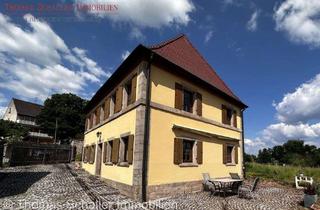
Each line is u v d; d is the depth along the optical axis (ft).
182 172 32.45
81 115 156.25
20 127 130.31
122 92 36.50
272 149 200.95
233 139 45.98
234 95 52.65
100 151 47.14
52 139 157.89
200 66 46.50
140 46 28.71
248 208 24.39
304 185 40.83
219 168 40.81
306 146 181.88
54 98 155.22
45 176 45.78
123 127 33.53
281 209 24.64
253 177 50.80
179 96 34.24
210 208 23.85
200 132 36.68
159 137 29.96
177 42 43.09
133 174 27.45
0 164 65.51
